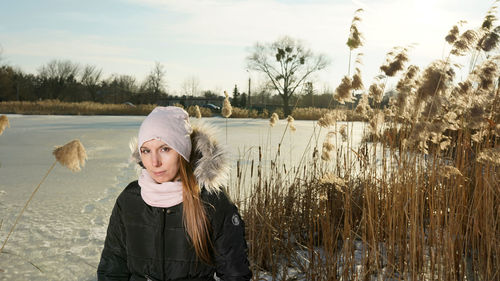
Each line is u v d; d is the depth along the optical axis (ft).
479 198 9.34
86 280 10.10
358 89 9.65
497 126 9.27
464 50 8.43
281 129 65.00
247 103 176.45
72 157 4.66
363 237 9.04
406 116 9.39
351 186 10.55
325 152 11.19
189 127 5.13
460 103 9.59
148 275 5.14
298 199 13.07
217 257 5.10
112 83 208.64
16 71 188.34
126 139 43.80
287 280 9.91
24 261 11.12
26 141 40.70
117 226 5.41
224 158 5.13
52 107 119.55
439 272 8.64
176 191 4.99
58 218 14.92
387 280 9.00
